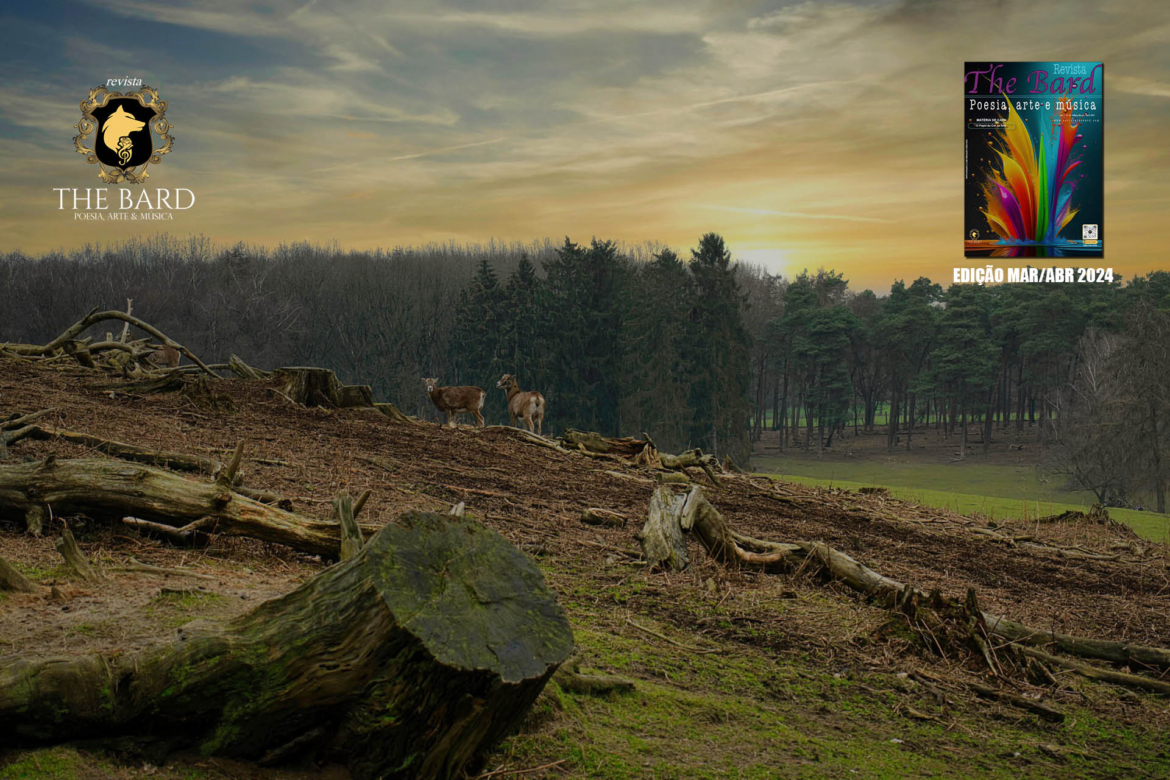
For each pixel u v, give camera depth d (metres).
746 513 11.77
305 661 2.73
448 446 13.04
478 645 2.61
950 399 90.88
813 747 4.09
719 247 66.44
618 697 4.27
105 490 5.35
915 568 9.44
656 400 62.44
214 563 5.23
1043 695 5.57
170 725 2.88
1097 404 51.75
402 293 77.75
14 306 67.12
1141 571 10.72
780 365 94.56
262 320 72.00
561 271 68.94
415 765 2.78
